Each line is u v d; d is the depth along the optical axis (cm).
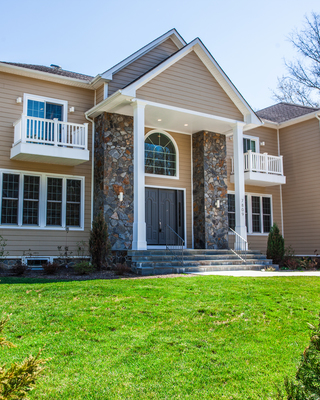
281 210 1930
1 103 1259
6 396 226
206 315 606
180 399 370
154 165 1518
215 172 1568
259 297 715
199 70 1397
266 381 409
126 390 383
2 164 1235
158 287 778
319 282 893
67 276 1006
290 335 544
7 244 1215
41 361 251
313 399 246
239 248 1435
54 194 1322
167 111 1330
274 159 1794
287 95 2895
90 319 571
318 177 1764
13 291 726
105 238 1173
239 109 1491
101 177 1317
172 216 1544
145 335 519
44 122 1204
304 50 2498
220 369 433
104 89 1337
